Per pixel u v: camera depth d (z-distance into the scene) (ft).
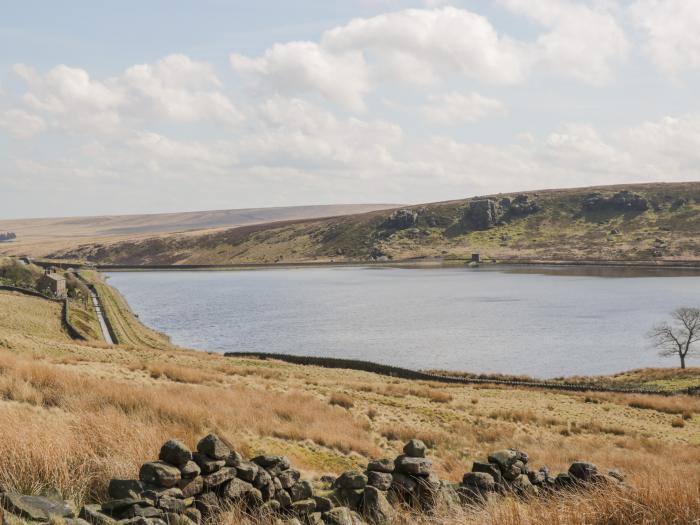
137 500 26.53
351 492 34.17
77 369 99.30
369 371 205.46
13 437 32.48
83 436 37.32
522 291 550.77
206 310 451.12
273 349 294.25
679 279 641.40
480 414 123.65
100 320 334.65
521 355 277.03
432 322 376.07
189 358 172.55
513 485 37.83
